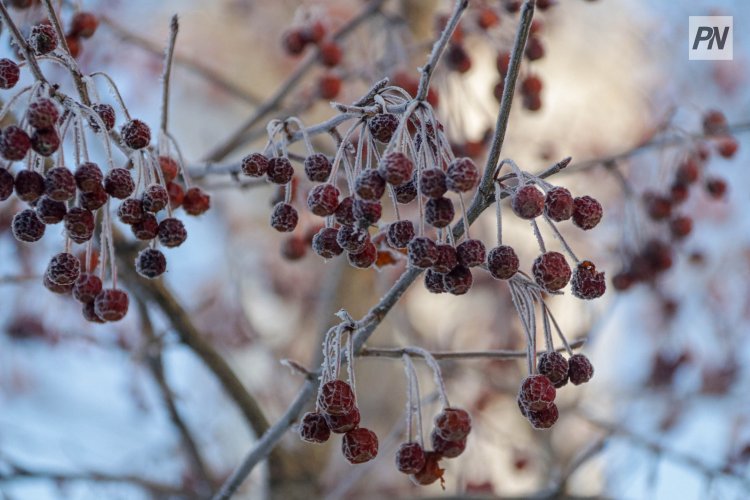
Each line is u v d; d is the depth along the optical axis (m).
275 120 0.67
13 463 0.84
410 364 0.64
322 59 0.88
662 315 1.21
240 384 0.85
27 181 0.61
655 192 0.87
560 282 0.61
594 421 0.89
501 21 0.83
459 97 0.83
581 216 0.62
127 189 0.63
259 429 0.86
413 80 0.83
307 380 0.70
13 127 0.61
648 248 0.87
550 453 1.13
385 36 0.91
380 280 1.08
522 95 0.83
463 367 1.11
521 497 0.86
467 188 0.60
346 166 0.64
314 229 0.81
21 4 0.75
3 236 0.96
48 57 0.65
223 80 0.98
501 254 0.61
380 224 0.70
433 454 0.62
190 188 0.71
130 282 0.81
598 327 0.88
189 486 1.11
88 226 0.62
